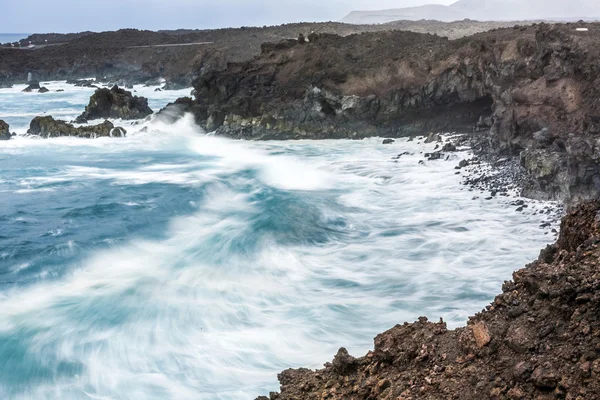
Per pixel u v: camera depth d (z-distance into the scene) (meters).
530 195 25.78
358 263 19.52
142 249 20.69
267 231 22.45
